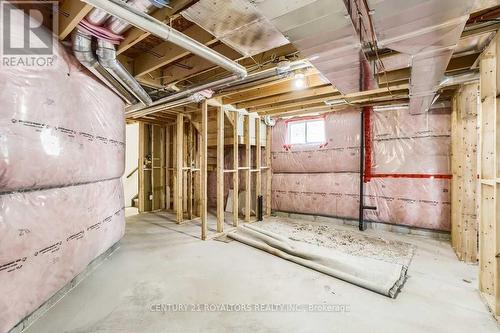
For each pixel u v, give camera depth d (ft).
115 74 7.88
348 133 15.97
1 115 5.00
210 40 7.13
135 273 8.83
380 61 7.67
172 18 5.88
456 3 4.40
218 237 13.26
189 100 11.37
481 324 6.08
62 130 6.70
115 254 10.71
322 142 16.88
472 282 8.20
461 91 10.13
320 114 16.96
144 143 20.10
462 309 6.71
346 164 16.11
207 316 6.38
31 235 5.82
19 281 5.50
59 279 6.81
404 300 7.15
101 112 8.79
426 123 13.70
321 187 17.29
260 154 17.84
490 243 7.27
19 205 5.55
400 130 14.38
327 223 16.66
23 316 5.63
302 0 4.45
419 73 7.58
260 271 9.05
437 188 13.41
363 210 15.53
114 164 9.95
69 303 6.89
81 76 7.61
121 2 4.79
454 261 9.99
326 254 10.04
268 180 18.84
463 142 10.09
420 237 13.41
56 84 6.47
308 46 6.15
